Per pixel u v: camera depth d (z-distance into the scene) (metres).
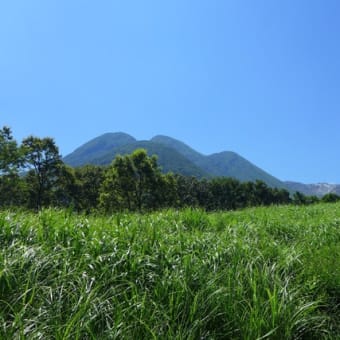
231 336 3.93
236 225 8.06
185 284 4.29
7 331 3.26
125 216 7.80
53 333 3.36
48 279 4.22
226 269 4.90
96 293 3.96
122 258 4.73
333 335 4.26
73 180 49.84
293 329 4.07
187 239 6.13
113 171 46.03
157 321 3.80
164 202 47.97
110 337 3.41
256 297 4.23
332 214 11.55
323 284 5.26
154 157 47.94
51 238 5.39
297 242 7.21
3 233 5.26
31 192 46.62
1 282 3.97
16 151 40.62
